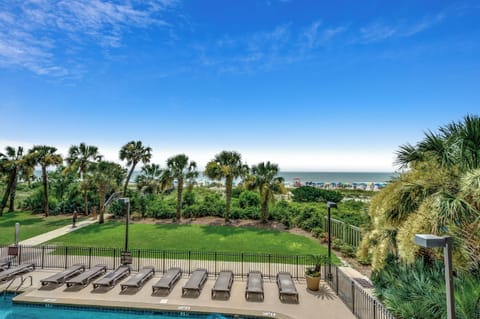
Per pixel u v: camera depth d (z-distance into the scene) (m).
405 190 7.75
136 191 29.16
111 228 20.94
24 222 23.64
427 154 8.20
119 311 8.68
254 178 22.00
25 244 16.38
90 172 25.33
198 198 29.02
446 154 7.41
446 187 7.17
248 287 9.29
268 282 10.80
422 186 7.57
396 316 7.00
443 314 5.88
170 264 12.65
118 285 10.28
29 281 10.59
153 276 11.23
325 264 10.91
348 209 21.83
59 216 26.80
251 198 26.14
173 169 24.45
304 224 20.02
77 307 8.83
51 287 10.04
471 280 6.13
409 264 7.99
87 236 18.38
